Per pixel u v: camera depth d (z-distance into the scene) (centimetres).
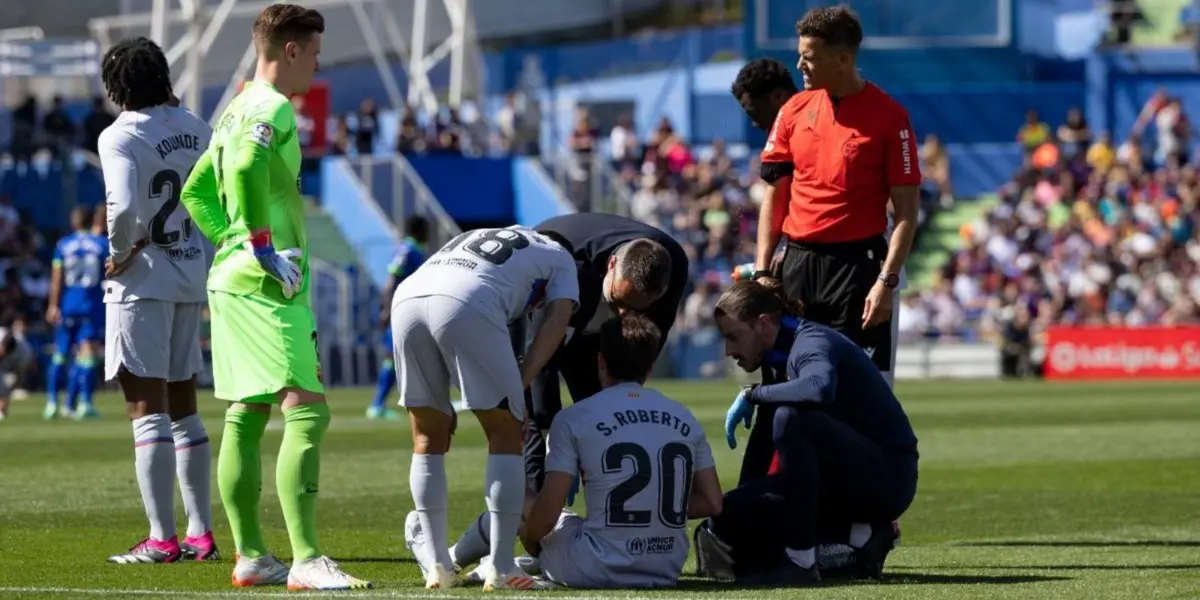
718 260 11919
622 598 2125
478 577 2336
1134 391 9106
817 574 2352
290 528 2277
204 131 2731
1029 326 11519
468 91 14138
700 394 8831
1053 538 3014
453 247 2266
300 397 2306
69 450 5062
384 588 2248
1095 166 12938
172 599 2138
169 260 2667
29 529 3064
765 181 2877
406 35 15425
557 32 17850
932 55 14038
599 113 14088
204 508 2683
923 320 11806
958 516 3391
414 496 2266
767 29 13638
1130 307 11794
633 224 2647
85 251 7000
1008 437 5681
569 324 2608
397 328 2231
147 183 2647
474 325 2186
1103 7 15050
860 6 13988
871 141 2758
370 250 11062
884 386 2442
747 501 2364
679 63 15238
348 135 13000
